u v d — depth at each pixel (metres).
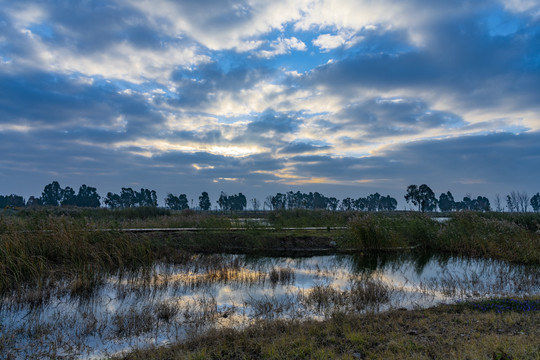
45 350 6.02
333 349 5.35
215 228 20.14
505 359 4.41
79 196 78.19
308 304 8.62
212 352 5.46
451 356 4.69
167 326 7.15
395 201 93.69
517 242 14.98
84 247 12.35
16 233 11.91
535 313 6.89
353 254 17.39
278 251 18.11
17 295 8.99
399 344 5.38
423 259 16.05
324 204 80.12
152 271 12.28
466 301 8.41
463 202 89.19
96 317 7.72
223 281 11.21
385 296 9.13
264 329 6.55
